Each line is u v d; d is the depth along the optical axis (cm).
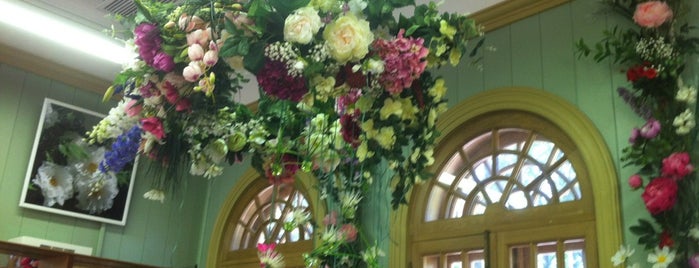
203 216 551
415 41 161
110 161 178
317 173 187
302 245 454
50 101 487
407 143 173
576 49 335
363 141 171
